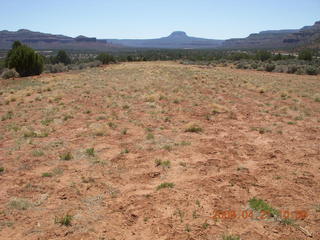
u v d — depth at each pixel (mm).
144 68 39844
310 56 56500
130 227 4805
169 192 5910
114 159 7648
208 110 13594
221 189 6031
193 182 6375
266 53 62406
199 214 5137
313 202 5535
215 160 7578
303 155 7980
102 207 5414
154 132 10148
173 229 4719
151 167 7207
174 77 27297
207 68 44250
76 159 7719
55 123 11422
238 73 35688
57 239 4480
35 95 17922
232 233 4609
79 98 16578
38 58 36500
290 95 17922
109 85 21766
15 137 9680
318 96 17719
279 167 7184
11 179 6551
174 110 13578
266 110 13781
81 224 4867
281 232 4652
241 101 16094
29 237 4539
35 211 5254
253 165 7352
